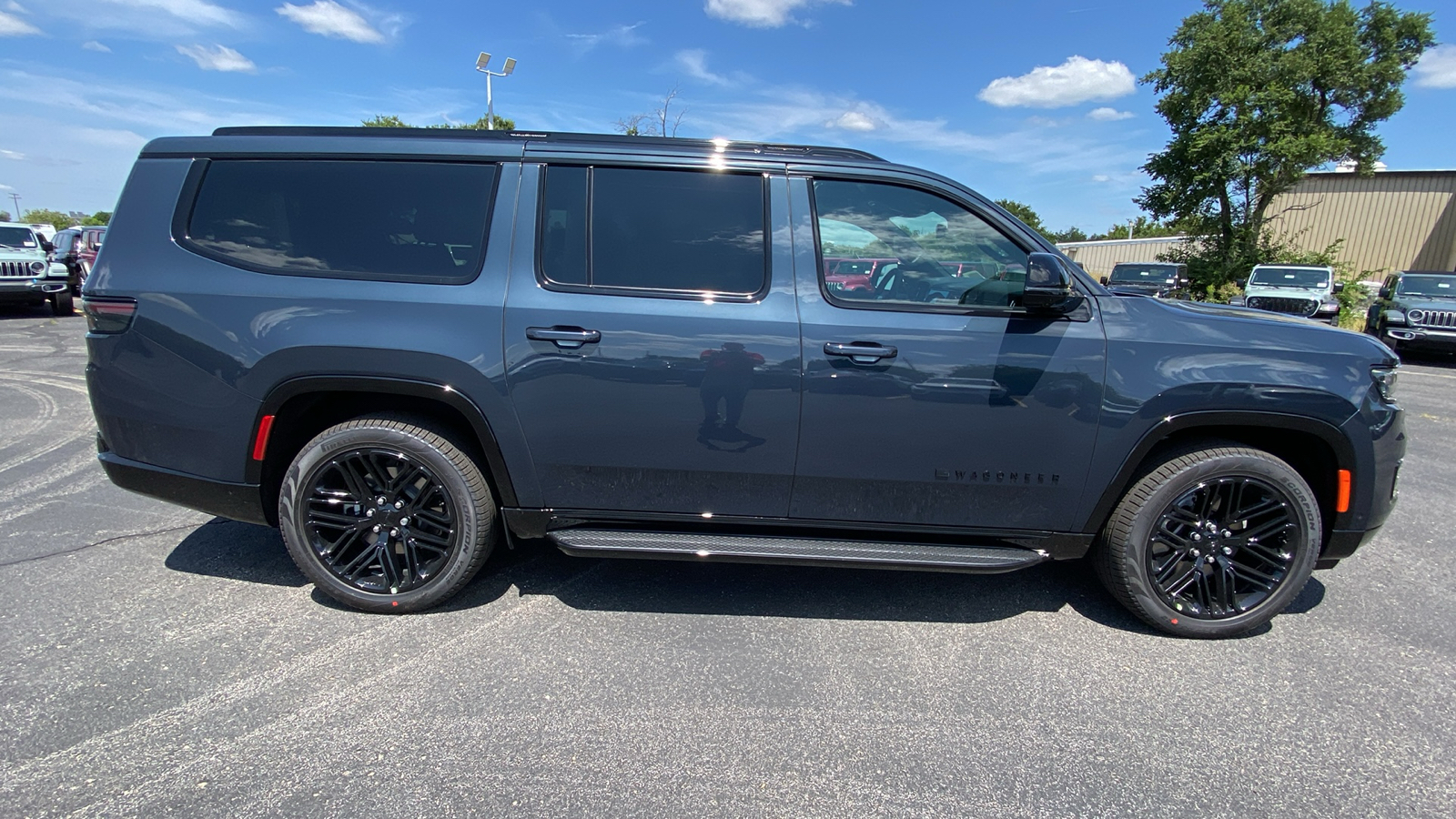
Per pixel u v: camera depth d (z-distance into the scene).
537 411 2.81
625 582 3.32
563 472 2.89
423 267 2.82
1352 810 2.01
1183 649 2.86
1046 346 2.76
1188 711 2.46
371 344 2.75
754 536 2.94
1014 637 2.93
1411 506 4.61
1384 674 2.70
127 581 3.20
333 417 3.07
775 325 2.76
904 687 2.56
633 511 2.95
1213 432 2.96
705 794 2.01
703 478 2.88
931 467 2.83
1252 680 2.65
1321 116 27.42
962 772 2.13
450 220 2.84
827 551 2.83
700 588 3.29
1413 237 28.91
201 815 1.89
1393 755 2.24
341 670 2.57
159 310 2.81
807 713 2.39
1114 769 2.15
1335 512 2.89
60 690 2.40
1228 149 24.56
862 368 2.74
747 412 2.79
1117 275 23.53
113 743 2.15
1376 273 29.30
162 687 2.43
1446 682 2.65
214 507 2.96
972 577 3.49
